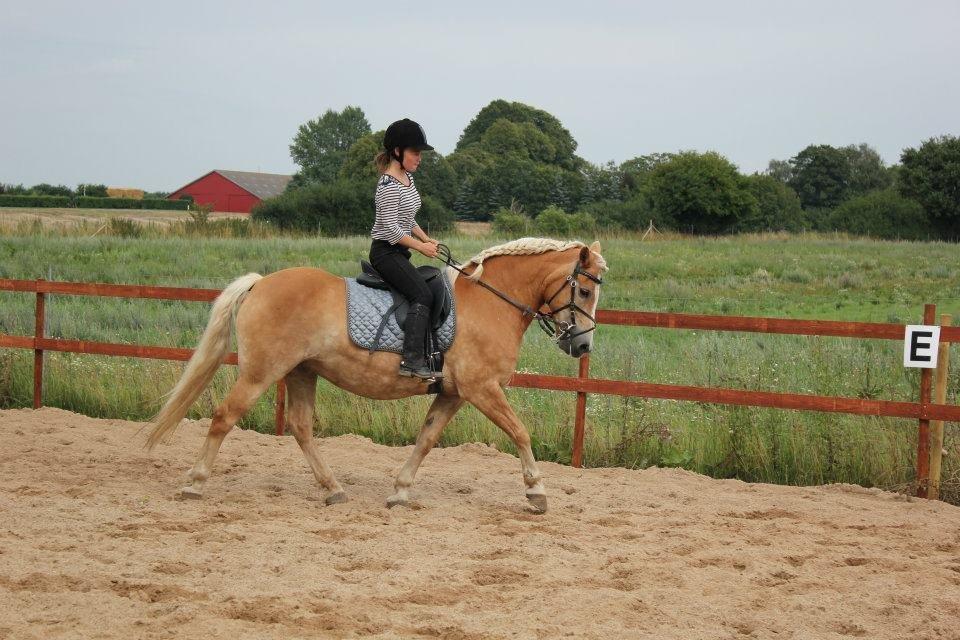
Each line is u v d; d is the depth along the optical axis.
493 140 108.56
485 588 5.81
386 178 7.68
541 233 57.97
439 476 9.43
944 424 10.05
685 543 7.10
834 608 5.71
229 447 10.46
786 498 8.93
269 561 6.16
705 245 48.34
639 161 121.44
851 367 12.30
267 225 48.84
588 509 8.27
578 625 5.26
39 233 38.22
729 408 10.70
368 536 6.98
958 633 5.36
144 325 17.59
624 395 9.99
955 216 63.81
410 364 7.58
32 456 9.43
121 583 5.55
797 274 31.78
